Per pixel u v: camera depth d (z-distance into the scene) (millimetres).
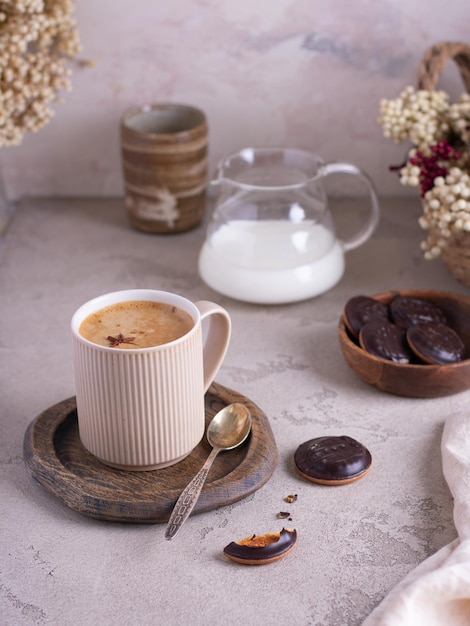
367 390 940
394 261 1158
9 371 963
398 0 1192
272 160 1076
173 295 819
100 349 757
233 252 1040
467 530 752
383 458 853
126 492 781
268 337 1020
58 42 1185
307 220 1042
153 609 721
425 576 699
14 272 1138
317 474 819
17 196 1323
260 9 1197
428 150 1064
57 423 846
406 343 933
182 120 1215
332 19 1203
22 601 726
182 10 1200
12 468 840
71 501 782
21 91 1087
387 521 791
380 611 703
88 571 748
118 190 1319
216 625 710
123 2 1197
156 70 1238
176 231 1214
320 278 1049
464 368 893
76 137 1281
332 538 775
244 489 792
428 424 893
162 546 768
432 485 826
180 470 809
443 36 1215
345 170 1075
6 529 781
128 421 778
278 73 1236
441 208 992
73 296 1091
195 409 801
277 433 880
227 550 755
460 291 1095
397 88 1244
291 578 744
